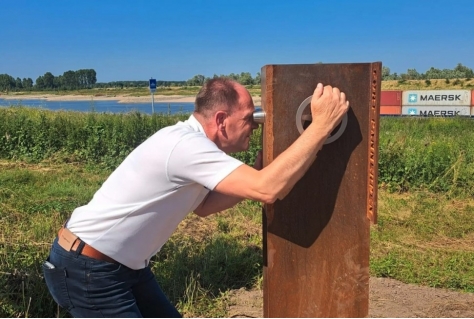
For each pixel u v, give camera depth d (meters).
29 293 3.50
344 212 1.97
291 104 1.89
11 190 6.83
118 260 1.96
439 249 5.36
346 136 1.92
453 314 3.84
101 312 1.99
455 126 18.05
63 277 1.98
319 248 1.99
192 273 4.05
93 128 10.00
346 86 1.88
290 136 1.90
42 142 9.91
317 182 1.96
